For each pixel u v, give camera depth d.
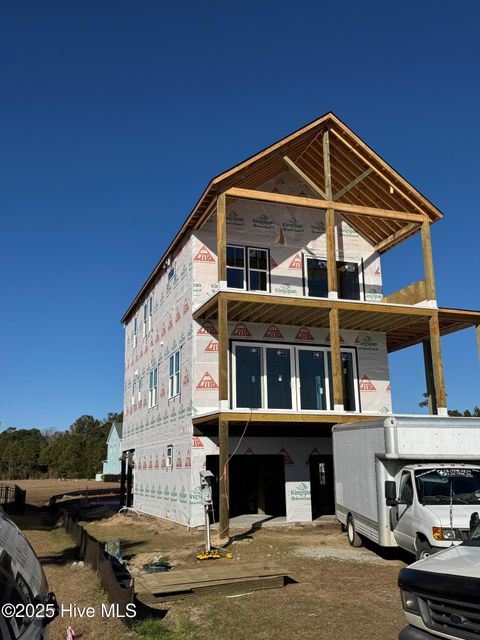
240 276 20.33
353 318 19.33
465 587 4.84
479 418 11.69
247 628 7.39
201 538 16.16
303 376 20.34
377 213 18.98
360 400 20.89
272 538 15.37
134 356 30.22
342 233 22.19
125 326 33.94
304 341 20.59
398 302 21.31
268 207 21.23
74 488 55.78
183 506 19.17
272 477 21.22
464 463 11.42
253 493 21.56
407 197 19.61
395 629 7.27
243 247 20.61
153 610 8.34
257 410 16.27
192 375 19.12
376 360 21.44
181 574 9.64
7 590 3.88
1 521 4.73
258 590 9.34
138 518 23.23
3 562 4.04
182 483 19.45
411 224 20.55
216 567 10.24
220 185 17.34
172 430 21.22
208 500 12.99
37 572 4.72
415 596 5.29
